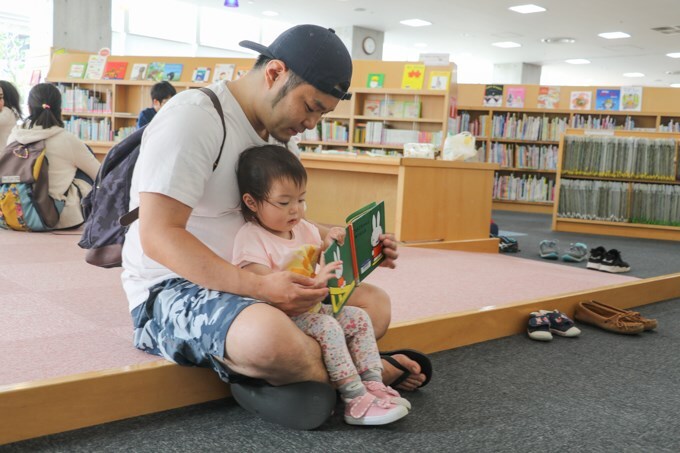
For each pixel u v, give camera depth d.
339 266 1.34
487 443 1.41
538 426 1.53
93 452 1.27
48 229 4.03
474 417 1.56
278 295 1.30
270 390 1.39
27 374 1.45
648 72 17.20
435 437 1.43
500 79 16.95
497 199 10.45
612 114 9.92
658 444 1.47
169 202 1.31
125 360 1.57
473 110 10.66
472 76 18.22
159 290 1.50
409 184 4.23
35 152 3.94
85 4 9.98
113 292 2.40
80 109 8.54
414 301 2.53
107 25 10.28
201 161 1.35
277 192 1.41
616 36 12.69
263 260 1.44
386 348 1.97
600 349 2.30
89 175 4.28
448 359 2.08
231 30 12.65
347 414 1.43
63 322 1.94
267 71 1.38
